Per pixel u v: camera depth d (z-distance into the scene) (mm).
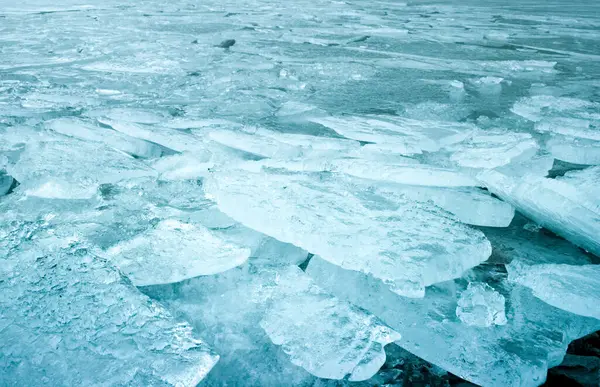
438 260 1744
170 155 2906
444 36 9664
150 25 10312
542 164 2887
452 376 1344
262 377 1302
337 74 5914
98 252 1740
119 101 4438
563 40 9555
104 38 8180
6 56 6488
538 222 2275
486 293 1575
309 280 1676
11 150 2887
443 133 3523
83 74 5574
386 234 1912
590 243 1939
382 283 1703
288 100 4668
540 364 1330
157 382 1175
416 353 1415
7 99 4238
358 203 2166
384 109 4391
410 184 2566
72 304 1420
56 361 1217
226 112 4125
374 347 1366
